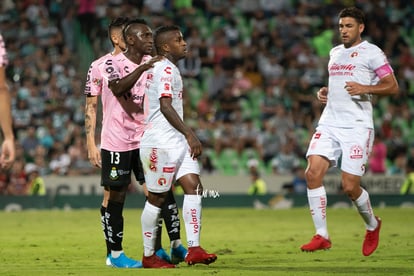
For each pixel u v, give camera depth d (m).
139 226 49.75
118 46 28.95
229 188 77.56
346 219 57.09
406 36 104.75
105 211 27.75
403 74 98.94
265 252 33.06
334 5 104.12
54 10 93.94
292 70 94.94
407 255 31.27
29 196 70.62
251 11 102.12
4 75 20.66
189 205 26.03
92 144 28.64
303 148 84.88
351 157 30.25
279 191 78.50
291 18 101.06
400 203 74.88
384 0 105.12
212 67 94.44
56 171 75.75
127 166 27.34
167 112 25.17
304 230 47.00
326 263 28.27
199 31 98.31
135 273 24.80
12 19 92.88
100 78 28.42
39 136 80.00
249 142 84.94
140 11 96.44
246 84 92.25
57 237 41.56
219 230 47.03
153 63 25.62
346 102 30.64
